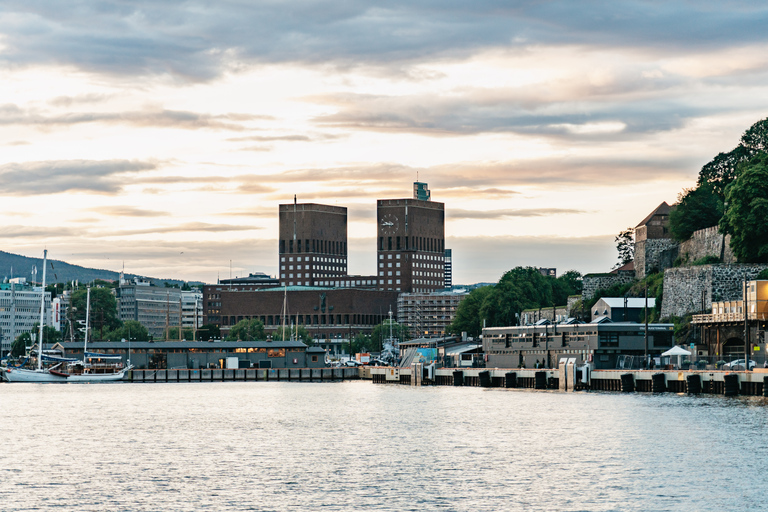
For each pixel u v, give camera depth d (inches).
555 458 4475.9
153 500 3700.8
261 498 3715.6
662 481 3914.9
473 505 3582.7
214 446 5022.1
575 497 3678.6
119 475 4185.5
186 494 3794.3
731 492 3715.6
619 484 3878.0
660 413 5851.4
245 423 6117.1
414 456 4616.1
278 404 7628.0
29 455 4751.5
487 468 4261.8
